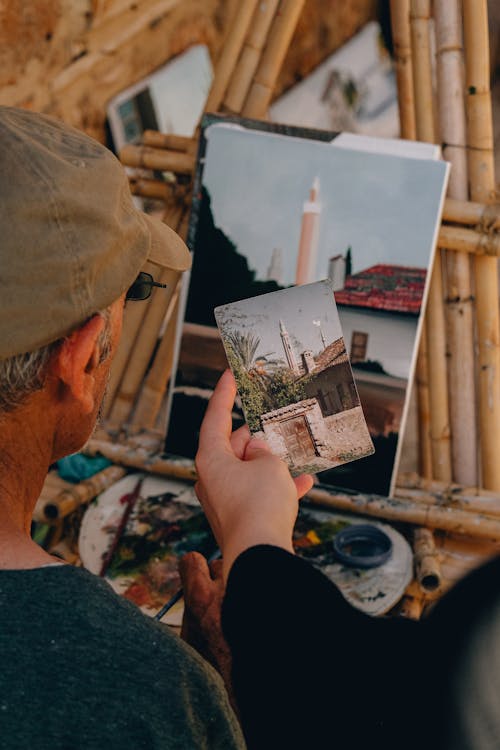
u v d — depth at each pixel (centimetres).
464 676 39
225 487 64
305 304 95
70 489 133
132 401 151
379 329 125
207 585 81
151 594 114
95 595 50
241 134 127
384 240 123
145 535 125
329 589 51
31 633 47
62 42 177
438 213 121
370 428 127
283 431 96
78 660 47
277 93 190
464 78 126
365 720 45
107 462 141
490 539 130
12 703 45
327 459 96
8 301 48
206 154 129
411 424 186
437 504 130
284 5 133
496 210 125
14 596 48
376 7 182
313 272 126
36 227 48
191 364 134
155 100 187
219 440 71
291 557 53
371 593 112
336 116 192
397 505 127
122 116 187
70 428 61
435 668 41
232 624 51
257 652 49
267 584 51
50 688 46
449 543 131
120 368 149
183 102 189
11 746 44
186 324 133
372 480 129
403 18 138
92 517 129
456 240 127
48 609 48
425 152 121
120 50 181
